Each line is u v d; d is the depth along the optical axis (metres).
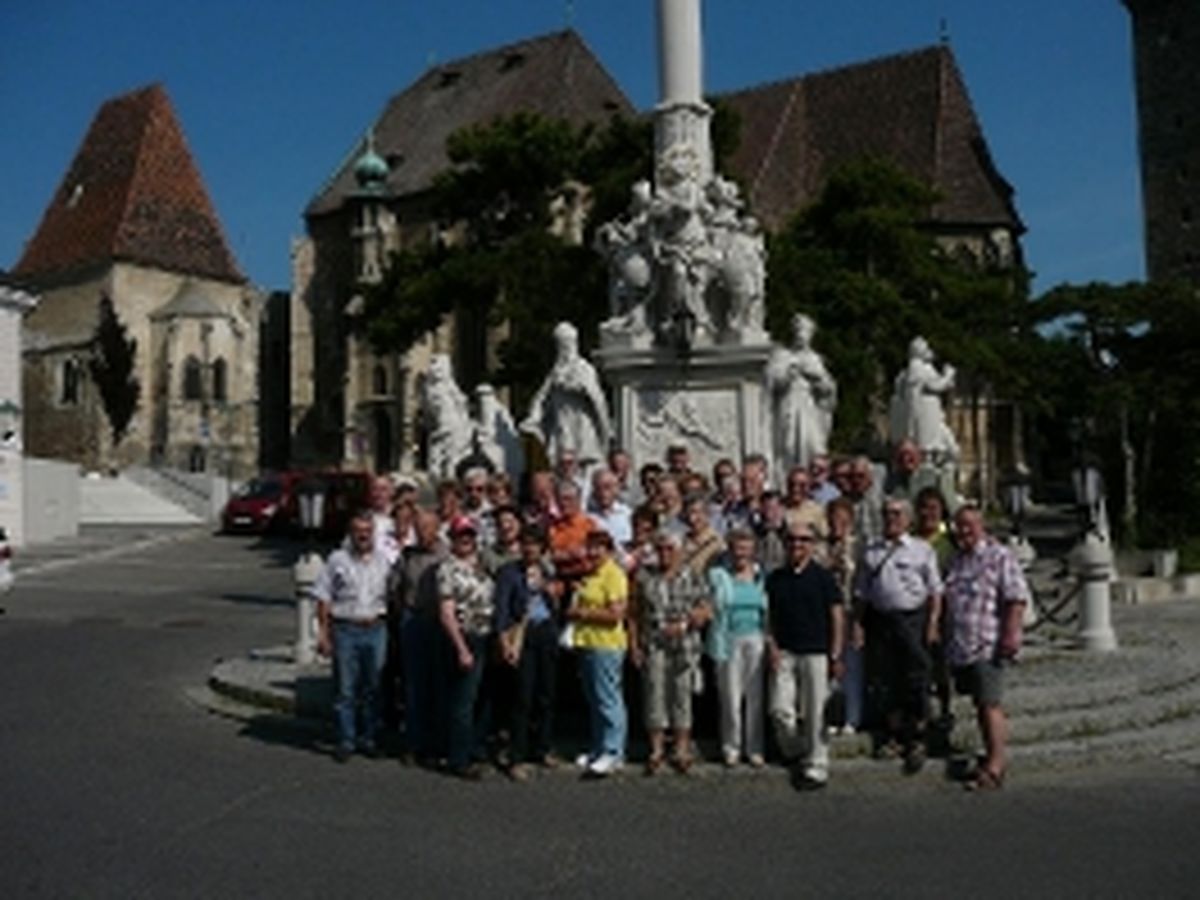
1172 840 7.60
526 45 74.44
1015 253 68.12
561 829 8.00
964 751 9.76
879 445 40.12
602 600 9.41
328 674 13.08
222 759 10.13
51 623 20.55
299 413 76.06
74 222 83.50
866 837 7.74
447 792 9.02
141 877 6.96
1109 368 42.16
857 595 9.59
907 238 42.53
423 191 70.12
